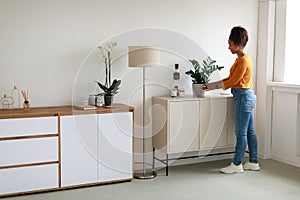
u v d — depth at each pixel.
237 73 4.27
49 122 3.71
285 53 4.89
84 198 3.60
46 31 4.02
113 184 4.01
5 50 3.89
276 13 4.97
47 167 3.74
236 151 4.40
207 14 4.77
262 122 5.04
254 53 5.10
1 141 3.55
